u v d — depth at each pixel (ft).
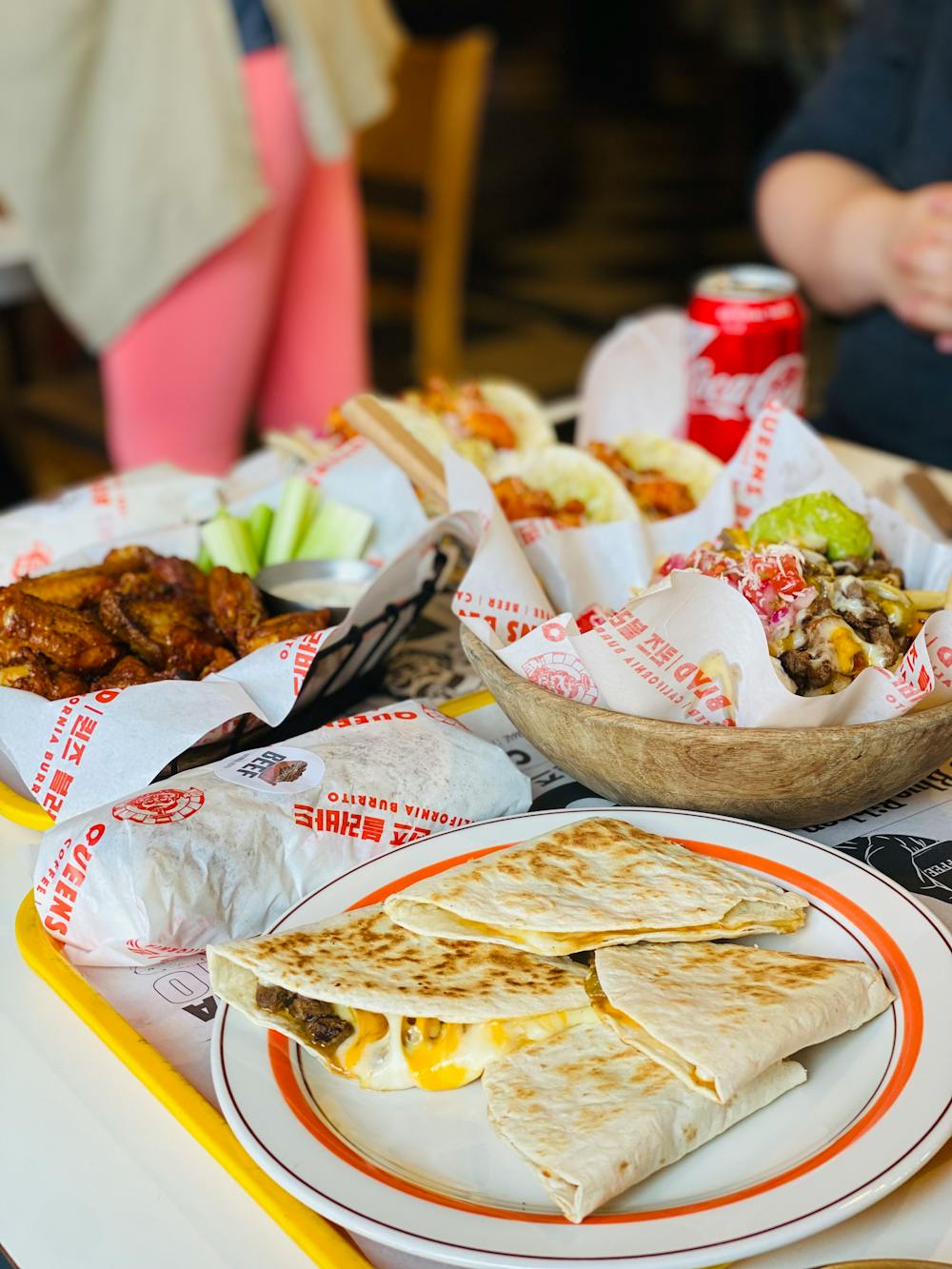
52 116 6.68
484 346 16.05
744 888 2.32
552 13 23.99
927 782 2.99
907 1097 1.89
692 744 2.41
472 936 2.21
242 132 6.89
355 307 8.46
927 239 5.33
